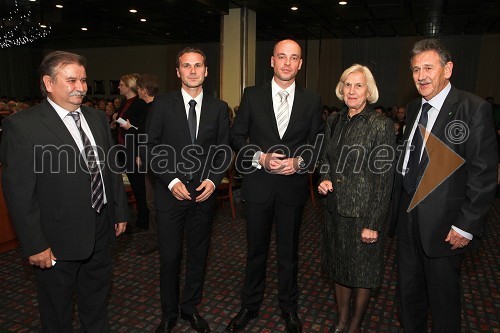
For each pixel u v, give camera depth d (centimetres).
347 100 221
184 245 412
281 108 234
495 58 1148
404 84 1222
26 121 176
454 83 1187
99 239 204
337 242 229
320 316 277
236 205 587
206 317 273
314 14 897
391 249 407
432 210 191
